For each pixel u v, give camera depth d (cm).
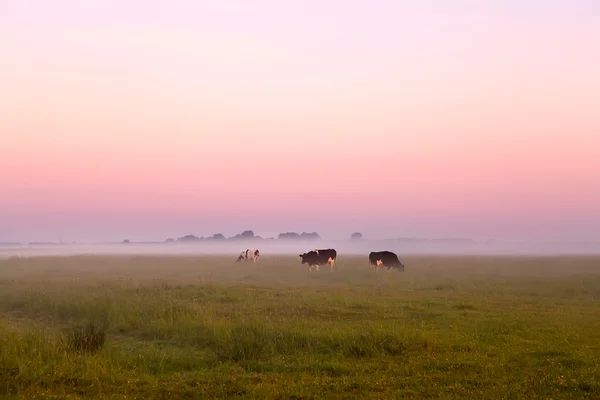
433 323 1539
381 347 1168
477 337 1295
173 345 1278
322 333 1285
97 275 3597
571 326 1472
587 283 2864
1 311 1858
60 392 856
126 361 1048
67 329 1495
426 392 863
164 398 840
